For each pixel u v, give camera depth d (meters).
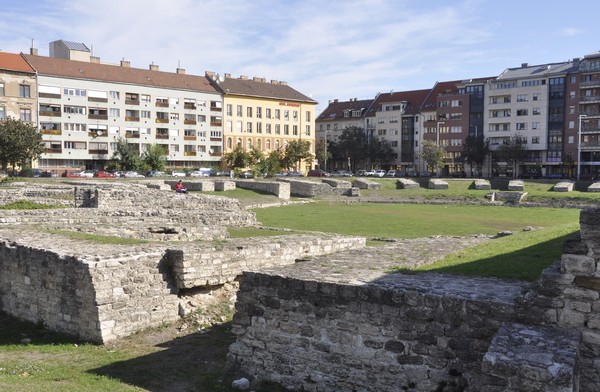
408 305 9.12
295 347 10.16
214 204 32.62
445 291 9.20
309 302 10.03
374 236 29.52
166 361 11.52
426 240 17.98
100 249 14.41
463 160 111.81
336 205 53.31
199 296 14.84
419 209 50.53
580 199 55.94
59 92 85.25
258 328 10.62
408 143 123.56
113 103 91.25
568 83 101.38
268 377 10.42
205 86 104.00
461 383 8.68
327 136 139.75
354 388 9.51
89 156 89.06
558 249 13.20
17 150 64.25
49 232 18.05
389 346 9.25
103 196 28.14
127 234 19.70
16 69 80.69
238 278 15.64
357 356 9.52
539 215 44.97
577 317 8.18
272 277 10.47
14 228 19.23
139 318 13.46
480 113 111.88
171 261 14.36
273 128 111.69
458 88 115.69
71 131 87.06
